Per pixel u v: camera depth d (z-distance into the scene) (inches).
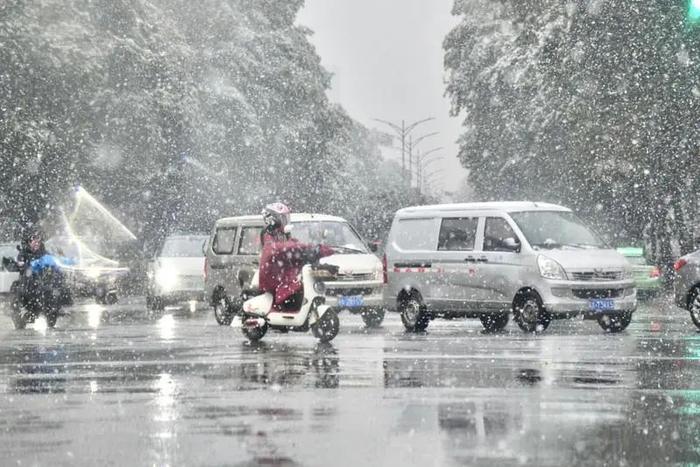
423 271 1899.6
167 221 4707.2
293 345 1545.3
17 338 1772.9
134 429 785.6
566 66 3405.5
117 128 4128.9
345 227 2138.3
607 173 3427.7
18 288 2121.1
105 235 4055.1
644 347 1439.5
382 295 1980.8
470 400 912.9
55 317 2140.7
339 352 1409.9
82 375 1160.8
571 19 3405.5
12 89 3422.7
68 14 3700.8
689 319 2118.6
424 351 1408.7
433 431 758.5
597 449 685.9
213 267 2203.5
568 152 3764.8
